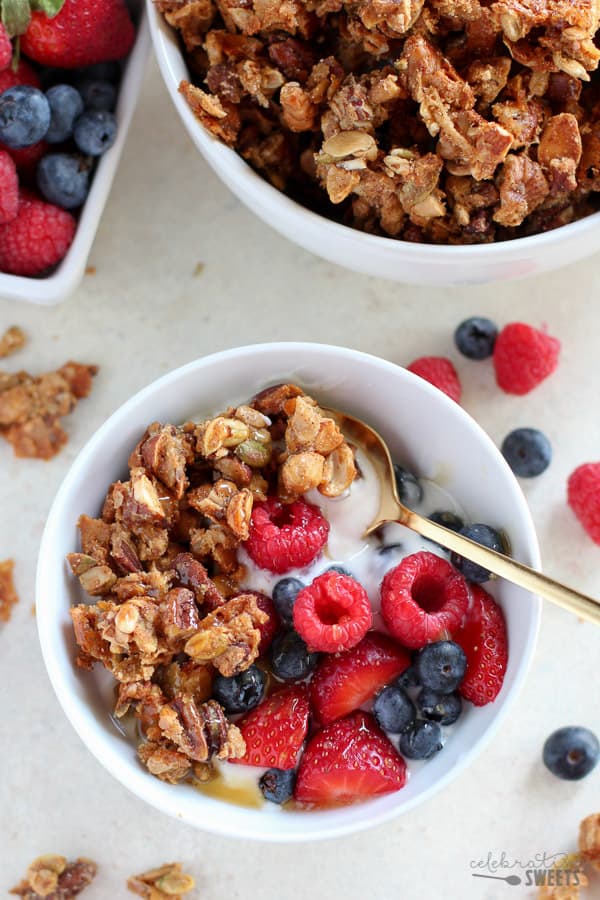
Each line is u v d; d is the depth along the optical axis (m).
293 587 0.51
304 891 0.57
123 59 0.58
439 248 0.52
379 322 0.60
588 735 0.57
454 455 0.54
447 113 0.52
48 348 0.60
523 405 0.60
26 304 0.60
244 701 0.51
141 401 0.52
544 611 0.58
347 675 0.51
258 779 0.51
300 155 0.55
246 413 0.52
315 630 0.50
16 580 0.59
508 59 0.52
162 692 0.51
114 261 0.61
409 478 0.54
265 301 0.61
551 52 0.52
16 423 0.59
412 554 0.52
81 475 0.52
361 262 0.54
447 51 0.52
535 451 0.58
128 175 0.61
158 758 0.50
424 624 0.51
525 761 0.58
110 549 0.52
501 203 0.52
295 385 0.54
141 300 0.61
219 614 0.51
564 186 0.52
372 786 0.51
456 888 0.57
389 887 0.57
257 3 0.52
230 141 0.54
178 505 0.52
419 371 0.58
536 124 0.52
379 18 0.51
